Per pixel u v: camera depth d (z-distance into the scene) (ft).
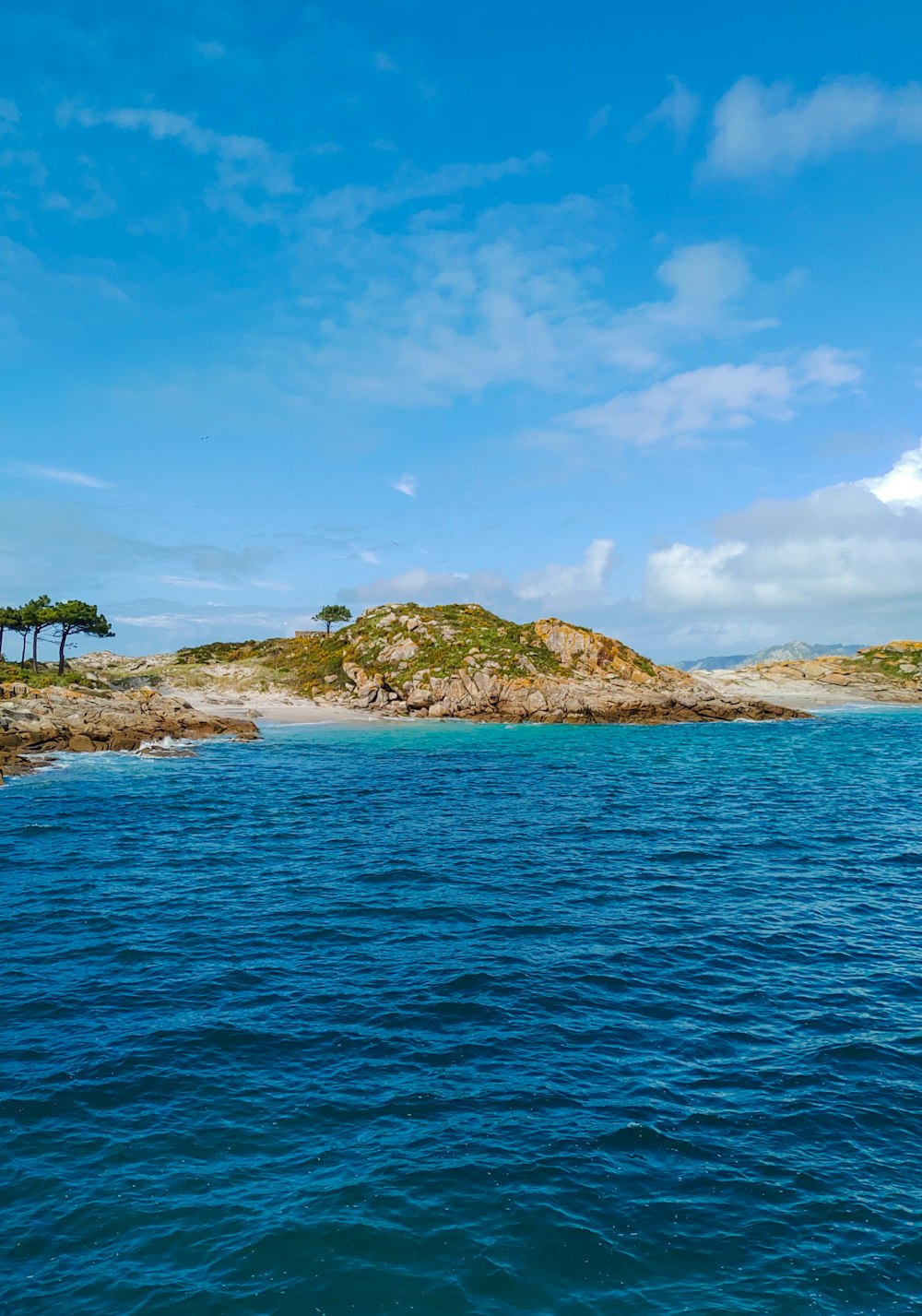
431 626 353.51
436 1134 38.47
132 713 238.48
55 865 90.74
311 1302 28.25
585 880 85.51
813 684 436.76
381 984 56.90
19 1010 52.08
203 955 62.44
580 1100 41.73
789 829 112.57
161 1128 38.65
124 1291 28.66
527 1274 29.76
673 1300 28.71
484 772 171.83
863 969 60.49
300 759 194.59
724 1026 50.80
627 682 325.01
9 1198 33.42
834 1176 35.86
